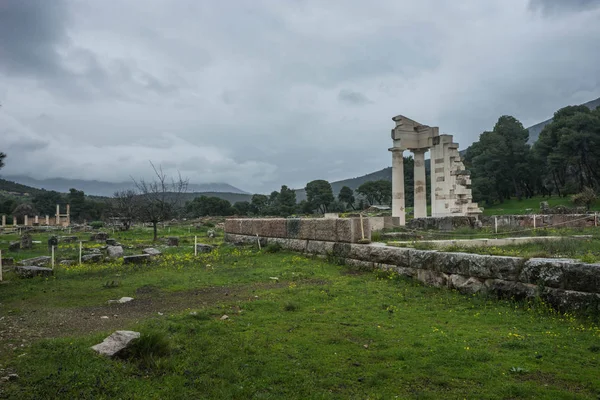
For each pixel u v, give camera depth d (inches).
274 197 4109.3
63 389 194.4
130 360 233.8
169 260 689.6
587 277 295.3
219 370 223.9
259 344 265.3
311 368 229.5
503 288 354.0
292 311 347.3
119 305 385.7
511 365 227.1
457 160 1237.1
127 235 1478.8
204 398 195.2
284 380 214.4
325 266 575.2
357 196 4616.1
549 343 256.2
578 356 235.8
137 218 1863.9
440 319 319.3
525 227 932.0
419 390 202.4
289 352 252.4
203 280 502.6
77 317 341.4
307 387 205.6
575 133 2524.6
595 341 255.4
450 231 833.5
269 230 815.7
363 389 204.8
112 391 196.4
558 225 954.7
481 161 3147.1
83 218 3973.9
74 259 737.0
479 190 2950.3
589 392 194.5
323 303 374.3
